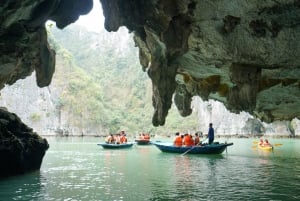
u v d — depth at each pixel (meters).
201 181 13.95
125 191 11.68
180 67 15.76
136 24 12.09
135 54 139.38
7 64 11.33
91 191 11.63
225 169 17.98
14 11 9.14
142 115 114.12
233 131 95.31
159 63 13.10
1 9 8.70
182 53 12.56
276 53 12.22
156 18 11.57
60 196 10.80
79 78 108.69
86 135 99.69
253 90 13.35
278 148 37.16
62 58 110.12
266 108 18.73
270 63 12.87
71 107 102.69
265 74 14.13
